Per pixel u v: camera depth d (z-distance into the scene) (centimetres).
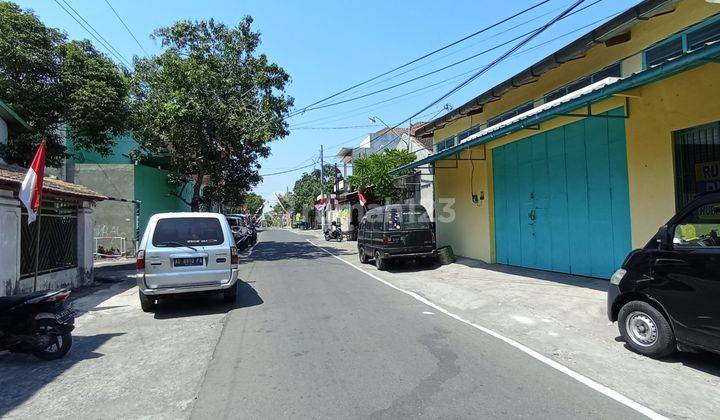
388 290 1155
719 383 507
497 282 1176
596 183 1098
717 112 802
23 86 1541
